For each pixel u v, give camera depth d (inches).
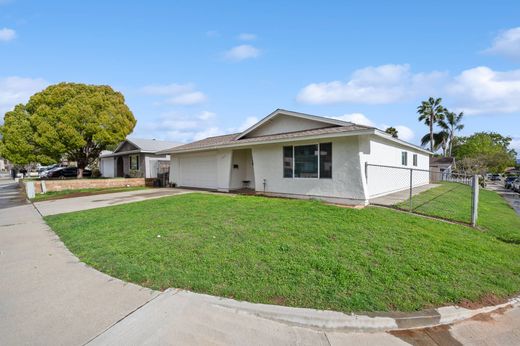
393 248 188.9
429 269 156.9
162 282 139.7
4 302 124.2
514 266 172.6
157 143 927.7
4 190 768.3
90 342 96.6
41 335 100.5
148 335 100.3
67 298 127.1
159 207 347.6
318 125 433.7
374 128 324.8
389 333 107.0
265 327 106.7
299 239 202.5
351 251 180.4
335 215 277.1
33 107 766.5
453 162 1389.0
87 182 685.3
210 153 596.4
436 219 288.8
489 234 251.4
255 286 134.0
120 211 336.2
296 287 133.4
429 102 1605.6
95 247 198.7
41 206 423.8
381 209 318.7
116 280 144.9
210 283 136.8
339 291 130.5
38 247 207.3
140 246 194.2
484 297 133.0
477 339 105.0
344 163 367.9
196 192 534.0
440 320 114.8
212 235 214.2
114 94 894.4
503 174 1996.8
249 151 570.3
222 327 105.8
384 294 129.0
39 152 781.9
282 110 466.6
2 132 791.1
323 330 107.0
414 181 697.6
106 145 879.1
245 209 313.1
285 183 436.1
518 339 105.5
